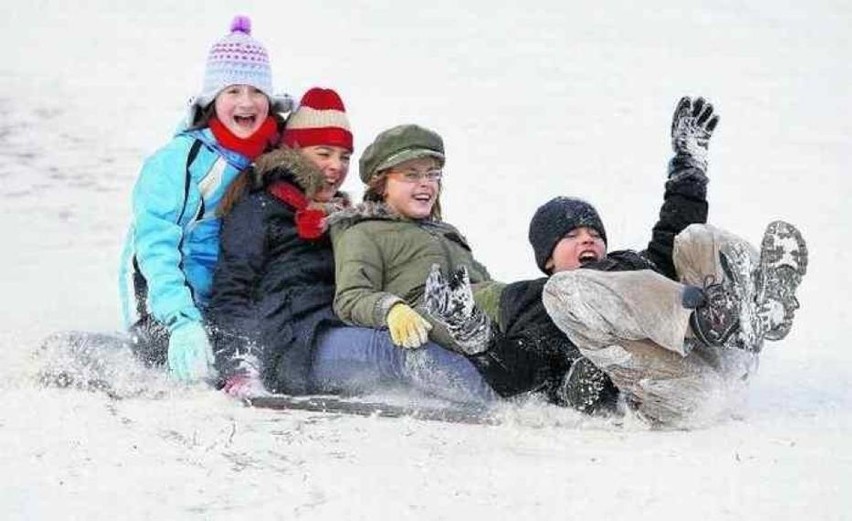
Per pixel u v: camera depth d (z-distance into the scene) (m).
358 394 20.05
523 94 51.72
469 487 14.91
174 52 57.38
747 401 19.59
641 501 14.47
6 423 17.25
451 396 19.34
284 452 16.27
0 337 24.61
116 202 39.16
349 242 20.47
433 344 19.48
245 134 21.97
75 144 45.19
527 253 33.28
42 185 40.69
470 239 34.66
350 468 15.60
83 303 28.61
